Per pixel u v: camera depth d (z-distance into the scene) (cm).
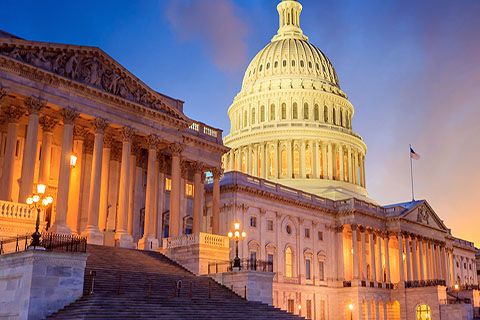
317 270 8731
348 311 8838
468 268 13750
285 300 7969
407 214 10012
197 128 6725
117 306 3291
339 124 12288
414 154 10581
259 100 12162
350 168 11925
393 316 9500
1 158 5091
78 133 5512
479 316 9062
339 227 9275
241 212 7650
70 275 3338
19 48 4688
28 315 3105
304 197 8931
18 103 4934
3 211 4084
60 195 4819
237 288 4597
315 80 12438
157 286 4091
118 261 4528
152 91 5709
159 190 6419
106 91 5266
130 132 5469
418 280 9962
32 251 3191
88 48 5141
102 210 5609
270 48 12988
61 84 4912
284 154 11519
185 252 5153
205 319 3562
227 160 12175
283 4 14138
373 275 9288
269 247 7950
